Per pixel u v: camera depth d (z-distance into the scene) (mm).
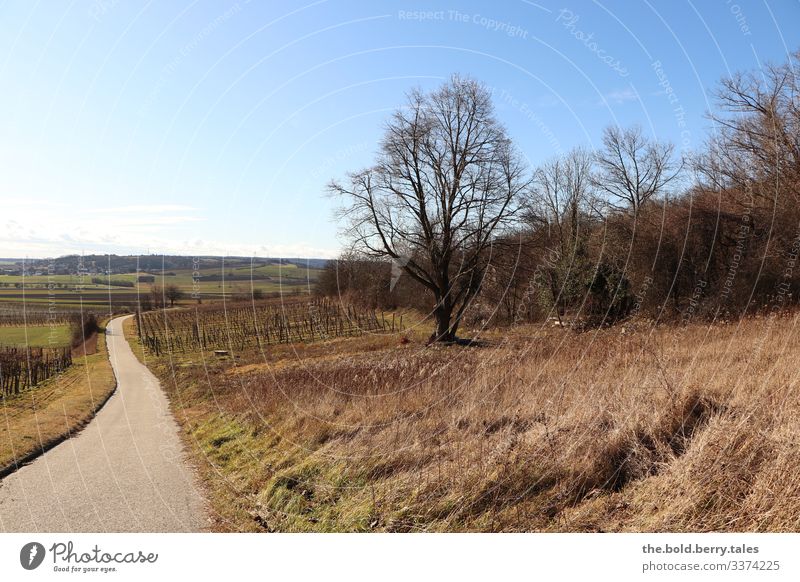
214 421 12055
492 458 5445
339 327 37719
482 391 8852
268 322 44094
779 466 4051
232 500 6473
